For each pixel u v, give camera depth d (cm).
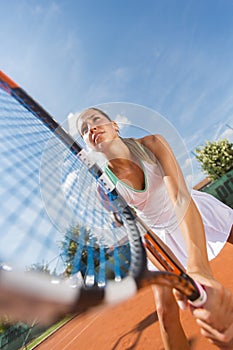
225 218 233
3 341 759
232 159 1162
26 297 42
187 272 145
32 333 835
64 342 607
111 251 104
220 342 117
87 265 90
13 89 156
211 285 122
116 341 359
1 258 55
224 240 219
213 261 388
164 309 167
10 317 42
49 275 52
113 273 86
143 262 93
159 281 94
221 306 117
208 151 1180
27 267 55
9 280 41
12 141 138
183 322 256
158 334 307
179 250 196
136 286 84
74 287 61
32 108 156
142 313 411
